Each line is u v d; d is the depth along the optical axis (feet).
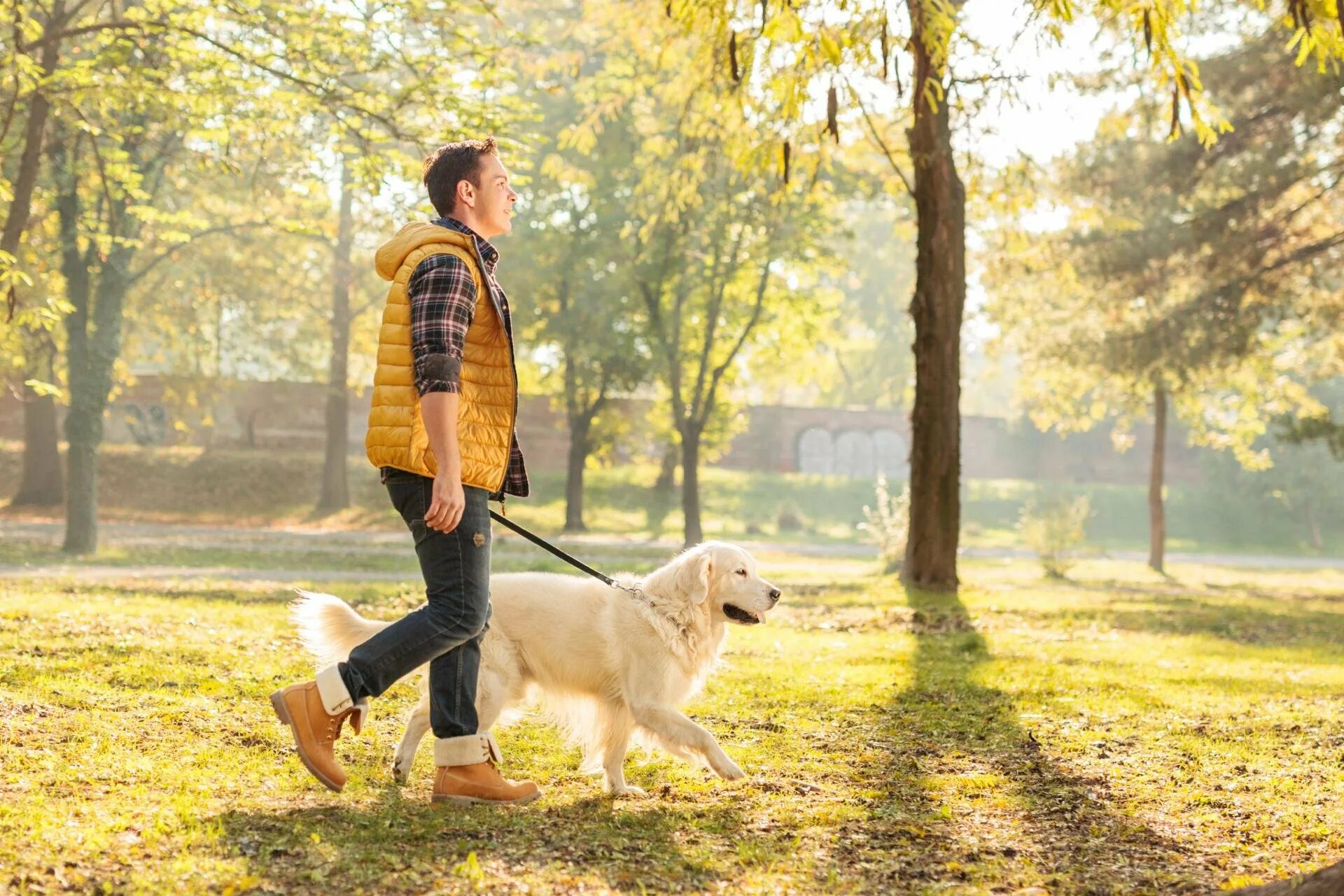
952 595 50.88
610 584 14.85
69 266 65.82
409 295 11.84
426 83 41.45
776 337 111.14
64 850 9.79
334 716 11.86
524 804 13.14
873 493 153.69
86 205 64.03
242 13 39.75
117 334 68.54
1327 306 74.08
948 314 50.65
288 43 40.29
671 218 47.83
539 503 129.29
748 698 22.74
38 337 68.95
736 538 121.39
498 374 12.40
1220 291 70.59
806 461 176.55
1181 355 72.18
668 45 34.09
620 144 90.84
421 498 12.05
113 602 37.58
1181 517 165.27
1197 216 68.28
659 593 14.78
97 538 71.72
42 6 40.93
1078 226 71.56
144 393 138.72
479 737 12.85
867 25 19.03
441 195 12.83
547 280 102.01
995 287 81.20
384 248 12.19
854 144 49.08
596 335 102.47
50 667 20.65
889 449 179.32
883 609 44.73
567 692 14.75
